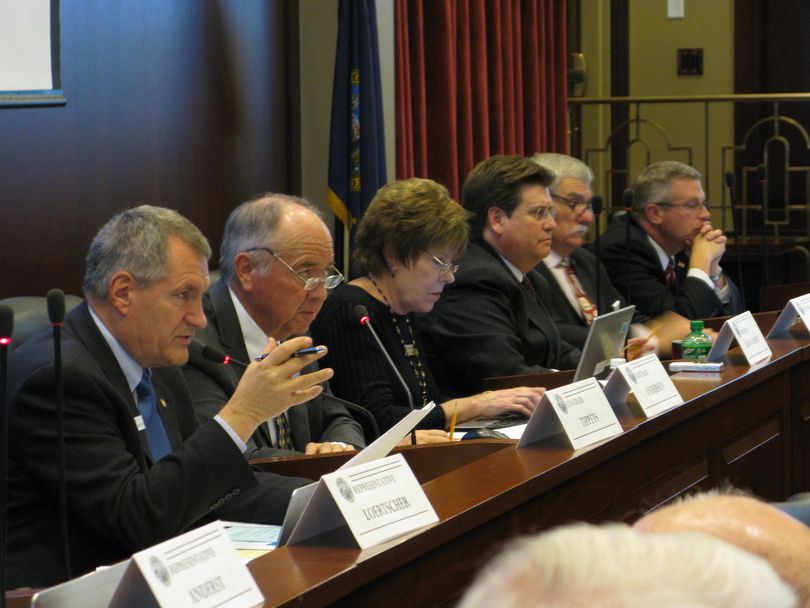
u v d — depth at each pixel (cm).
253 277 279
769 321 411
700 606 49
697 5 790
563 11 637
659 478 259
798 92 784
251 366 216
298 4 480
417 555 168
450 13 529
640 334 401
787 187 709
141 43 388
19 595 156
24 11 330
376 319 327
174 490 205
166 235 221
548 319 389
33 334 240
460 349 365
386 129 497
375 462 172
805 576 83
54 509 209
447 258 329
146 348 222
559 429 234
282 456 254
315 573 152
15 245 338
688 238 468
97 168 369
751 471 310
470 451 242
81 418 208
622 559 51
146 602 132
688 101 675
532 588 50
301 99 485
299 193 483
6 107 332
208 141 423
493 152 576
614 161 801
